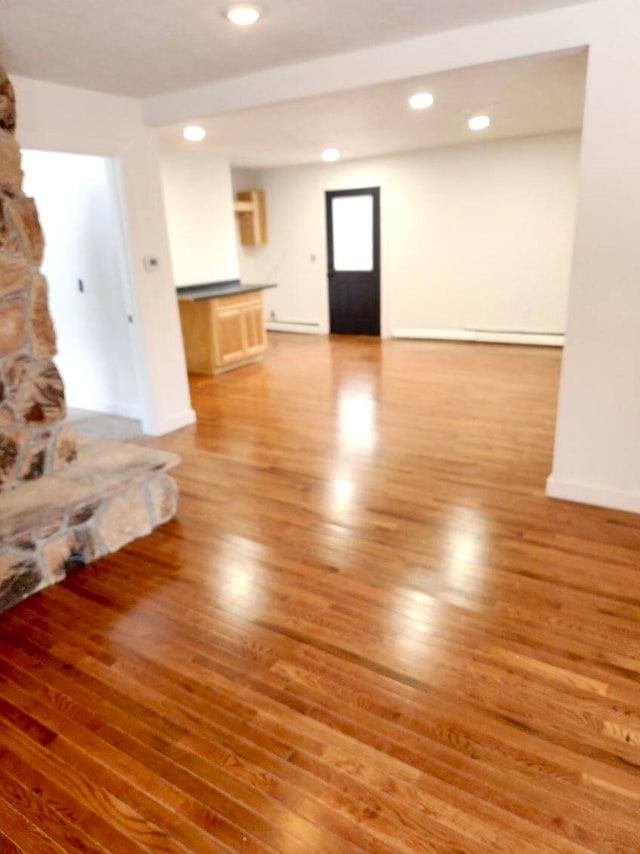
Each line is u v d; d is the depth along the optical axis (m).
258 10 2.36
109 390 4.90
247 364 6.71
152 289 4.16
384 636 2.12
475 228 7.07
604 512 2.97
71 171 4.29
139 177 3.92
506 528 2.84
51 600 2.43
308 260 8.37
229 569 2.59
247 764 1.63
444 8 2.43
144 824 1.47
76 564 2.65
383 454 3.85
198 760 1.65
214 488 3.43
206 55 2.92
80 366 5.03
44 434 2.86
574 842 1.39
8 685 1.96
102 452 3.16
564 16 2.48
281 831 1.44
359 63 2.98
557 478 3.11
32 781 1.61
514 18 2.57
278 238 8.53
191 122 3.90
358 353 7.15
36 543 2.46
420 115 4.66
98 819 1.49
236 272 7.50
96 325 4.72
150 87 3.51
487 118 4.96
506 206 6.81
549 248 6.72
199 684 1.93
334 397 5.24
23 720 1.81
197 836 1.44
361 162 7.54
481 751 1.64
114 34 2.58
